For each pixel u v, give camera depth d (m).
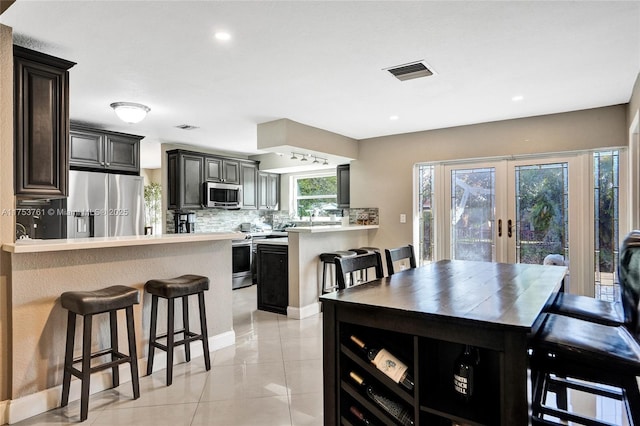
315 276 4.76
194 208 6.14
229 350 3.44
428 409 1.58
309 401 2.50
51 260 2.45
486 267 2.90
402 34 2.46
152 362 2.89
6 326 2.28
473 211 5.08
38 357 2.38
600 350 1.67
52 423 2.24
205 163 6.31
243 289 6.30
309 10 2.16
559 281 2.37
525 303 1.73
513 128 4.64
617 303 2.58
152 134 5.40
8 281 2.28
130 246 2.85
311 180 7.58
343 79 3.25
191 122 4.69
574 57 2.83
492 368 1.66
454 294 1.93
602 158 4.31
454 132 5.04
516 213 4.78
